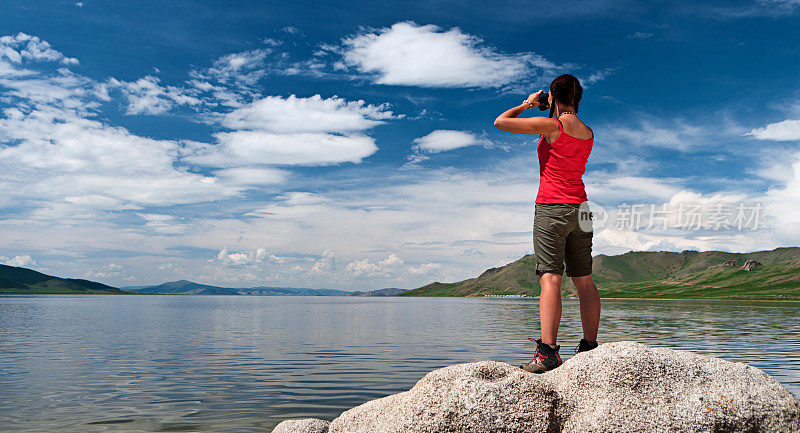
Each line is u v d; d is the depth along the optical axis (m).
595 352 3.40
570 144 3.86
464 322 33.16
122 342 18.81
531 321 34.28
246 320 35.69
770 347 15.83
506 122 3.93
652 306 69.81
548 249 3.92
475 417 2.97
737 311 49.94
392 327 27.72
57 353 15.26
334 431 3.54
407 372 11.27
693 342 17.62
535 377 3.28
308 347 16.81
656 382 3.13
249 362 13.02
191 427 6.51
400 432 3.02
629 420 2.97
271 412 7.39
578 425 3.06
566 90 4.08
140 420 6.91
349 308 70.19
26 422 6.81
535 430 2.96
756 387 3.13
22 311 51.72
